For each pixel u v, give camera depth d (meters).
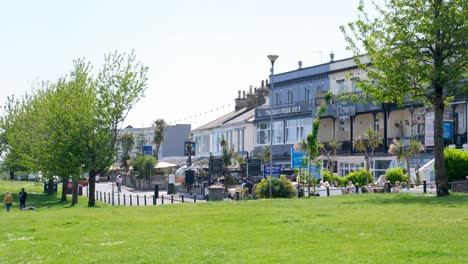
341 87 60.41
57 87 50.28
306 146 42.31
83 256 15.12
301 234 17.20
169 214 25.88
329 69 62.41
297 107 64.81
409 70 28.94
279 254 13.83
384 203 26.62
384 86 29.91
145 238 17.86
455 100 47.22
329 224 19.17
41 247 17.25
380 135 55.28
